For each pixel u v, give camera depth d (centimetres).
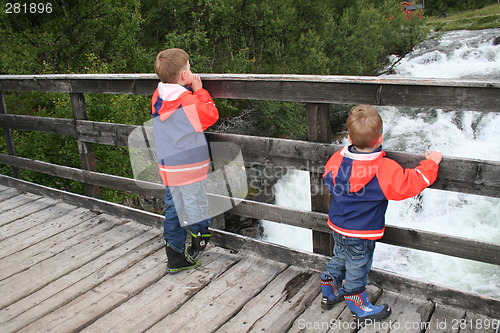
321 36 1841
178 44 1302
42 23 1106
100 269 279
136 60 1246
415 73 1880
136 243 311
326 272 224
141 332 218
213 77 245
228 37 1628
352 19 2025
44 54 1109
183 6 1442
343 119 1423
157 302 242
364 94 207
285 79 222
